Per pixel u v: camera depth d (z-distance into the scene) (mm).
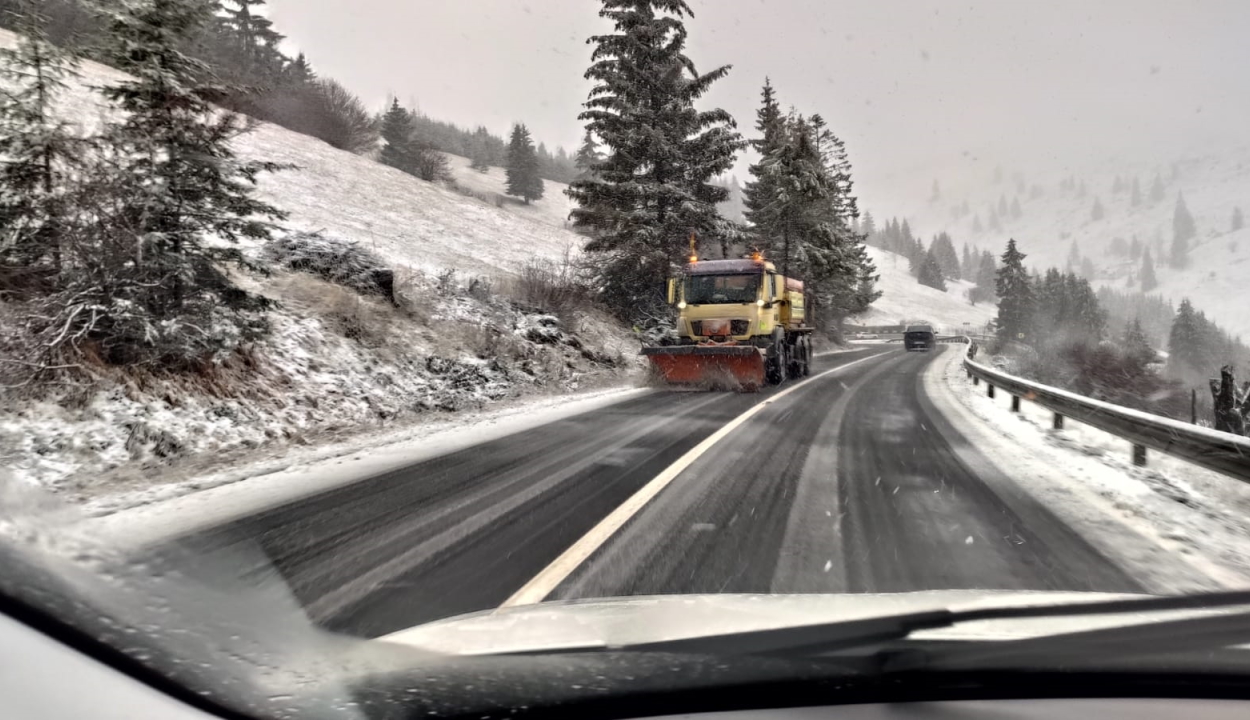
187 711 1518
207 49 9203
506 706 1712
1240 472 5918
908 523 5133
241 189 9266
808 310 22031
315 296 13234
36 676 1416
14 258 7957
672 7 23234
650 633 2131
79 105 13180
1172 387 43500
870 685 1754
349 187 31969
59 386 7418
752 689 1758
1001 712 1752
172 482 6562
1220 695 1812
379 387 11734
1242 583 3945
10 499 1881
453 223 32531
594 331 21359
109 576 1878
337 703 1661
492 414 11617
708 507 5574
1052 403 11219
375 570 4051
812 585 3824
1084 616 2191
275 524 5059
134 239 8109
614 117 23500
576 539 4691
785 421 10625
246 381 9719
